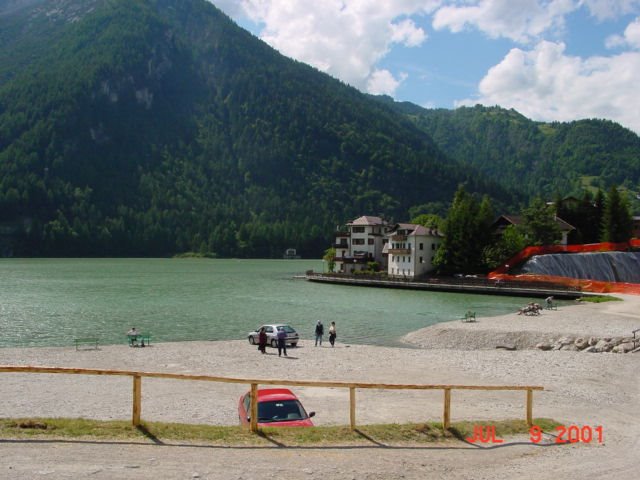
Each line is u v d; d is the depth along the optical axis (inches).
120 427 692.7
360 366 1502.2
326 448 679.1
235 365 1493.6
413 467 634.8
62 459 581.6
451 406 1040.2
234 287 4480.8
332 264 6023.6
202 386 1232.2
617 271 4611.2
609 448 754.2
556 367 1492.4
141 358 1592.0
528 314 2719.0
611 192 5221.5
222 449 649.6
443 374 1396.4
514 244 4709.6
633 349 1787.6
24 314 2721.5
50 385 1207.6
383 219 6156.5
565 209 5669.3
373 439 727.1
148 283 4709.6
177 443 659.4
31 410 981.8
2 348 1797.5
